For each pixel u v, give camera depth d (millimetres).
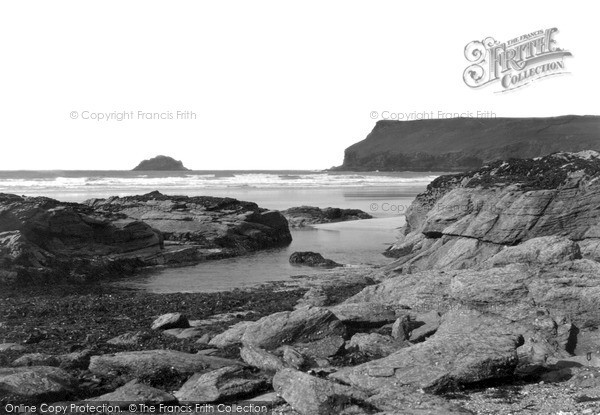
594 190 25781
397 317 17719
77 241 32000
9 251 27469
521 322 15695
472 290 16453
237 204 45562
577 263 17125
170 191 87938
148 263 33312
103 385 12945
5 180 109250
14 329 17844
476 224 26828
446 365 12945
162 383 13305
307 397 11812
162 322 18062
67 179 114188
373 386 12531
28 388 12016
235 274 30625
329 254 37719
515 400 12227
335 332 15938
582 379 13180
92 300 23156
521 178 29047
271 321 16062
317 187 105125
